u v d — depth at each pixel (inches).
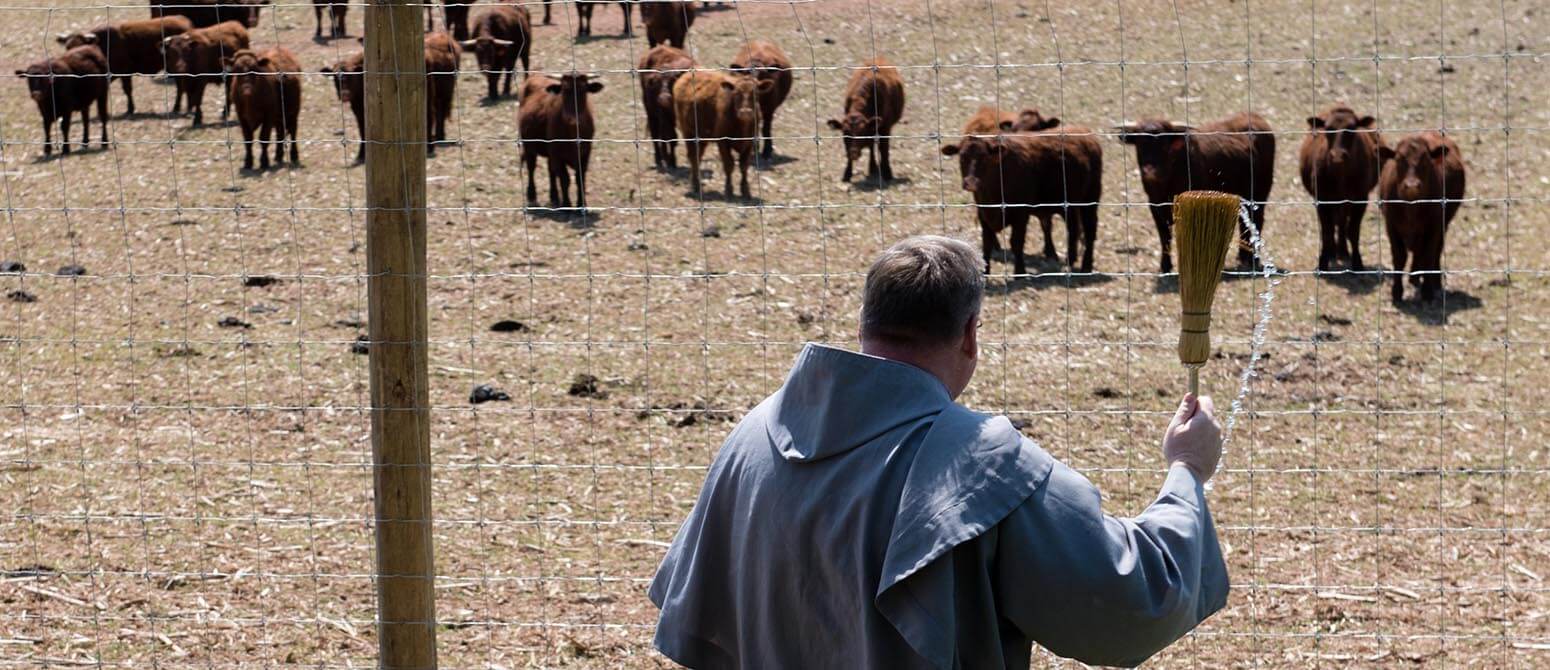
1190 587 165.6
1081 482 164.7
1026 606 161.6
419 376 238.1
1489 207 866.8
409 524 240.7
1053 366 600.7
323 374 595.8
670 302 697.0
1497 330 666.2
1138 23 1338.6
